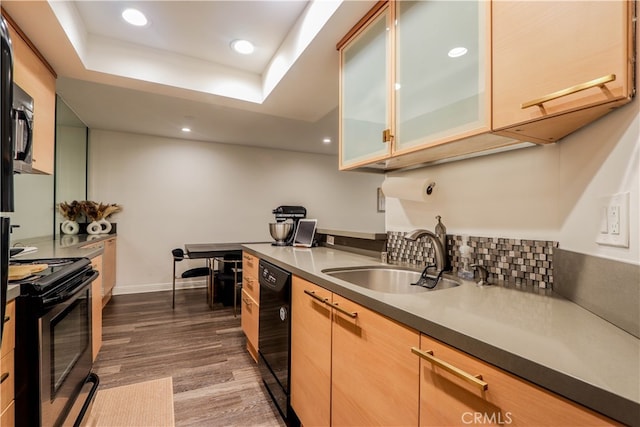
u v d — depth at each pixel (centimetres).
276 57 220
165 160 452
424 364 75
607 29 63
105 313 341
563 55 70
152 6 174
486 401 60
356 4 141
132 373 211
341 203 596
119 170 423
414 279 148
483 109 92
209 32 199
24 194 261
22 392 109
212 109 325
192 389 192
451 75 105
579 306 85
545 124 83
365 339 98
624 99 63
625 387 44
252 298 226
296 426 157
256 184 518
